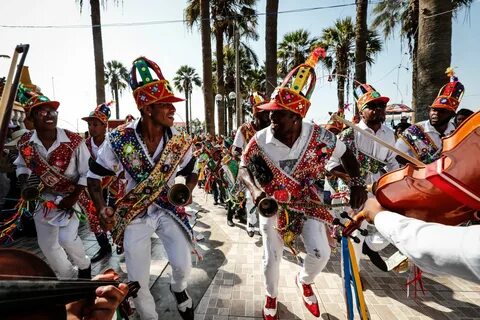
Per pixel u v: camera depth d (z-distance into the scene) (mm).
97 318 958
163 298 2914
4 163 4605
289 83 2234
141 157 2223
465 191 821
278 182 2404
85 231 5121
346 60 19891
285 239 2406
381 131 3303
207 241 4488
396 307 2719
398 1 11312
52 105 2854
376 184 1095
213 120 13492
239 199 5090
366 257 3857
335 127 4492
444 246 720
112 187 4078
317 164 2398
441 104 3162
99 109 4012
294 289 3051
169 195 2156
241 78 30406
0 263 830
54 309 843
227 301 2854
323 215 2404
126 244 2217
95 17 11172
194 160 2500
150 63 2146
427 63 4930
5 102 979
